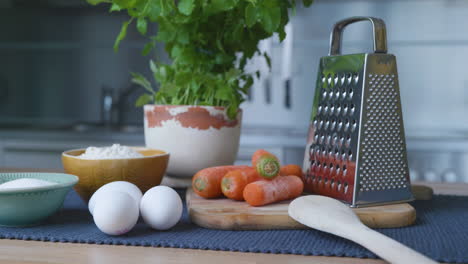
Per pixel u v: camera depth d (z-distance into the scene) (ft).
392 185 3.07
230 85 3.88
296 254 2.29
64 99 11.81
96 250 2.36
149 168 3.28
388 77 3.05
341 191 3.09
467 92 10.41
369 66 2.98
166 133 3.89
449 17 10.42
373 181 3.01
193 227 2.82
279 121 10.96
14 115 12.00
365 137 2.97
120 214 2.49
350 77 3.10
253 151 9.06
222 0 3.54
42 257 2.24
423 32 10.52
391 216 2.78
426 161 9.21
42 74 11.83
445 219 3.00
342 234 2.31
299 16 10.80
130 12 3.71
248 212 2.79
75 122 11.75
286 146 8.98
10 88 11.95
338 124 3.16
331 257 2.24
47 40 11.82
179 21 3.63
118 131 9.78
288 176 3.14
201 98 4.11
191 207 2.94
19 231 2.66
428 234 2.63
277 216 2.74
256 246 2.38
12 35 11.93
